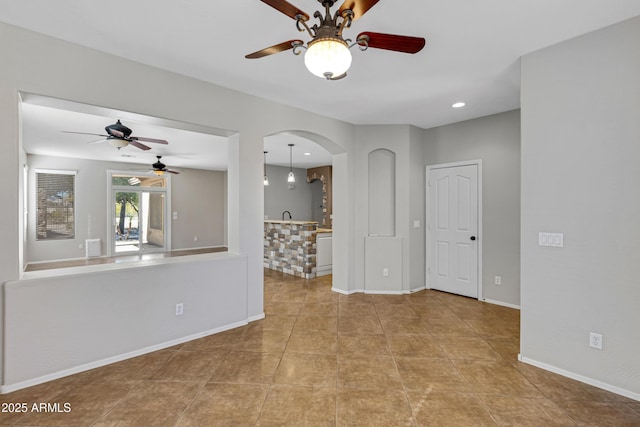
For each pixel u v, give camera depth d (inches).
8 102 86.1
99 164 303.1
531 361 101.7
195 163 327.0
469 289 176.7
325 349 113.2
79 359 97.0
